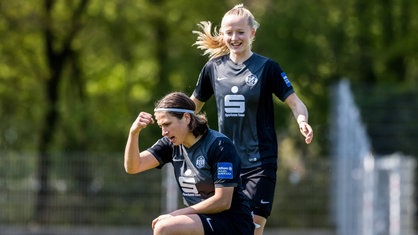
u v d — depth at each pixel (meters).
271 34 74.19
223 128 22.17
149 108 75.75
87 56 80.62
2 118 78.50
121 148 76.38
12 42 77.06
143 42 79.12
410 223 44.78
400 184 43.88
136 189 49.69
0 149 76.69
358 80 80.44
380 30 81.75
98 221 49.72
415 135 66.44
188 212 19.77
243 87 21.80
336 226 49.97
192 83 74.00
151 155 20.56
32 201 49.59
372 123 66.94
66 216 49.72
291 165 51.53
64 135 75.94
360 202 45.81
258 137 21.88
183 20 77.31
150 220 49.59
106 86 87.56
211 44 22.36
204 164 19.81
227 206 19.64
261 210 21.73
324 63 79.38
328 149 76.94
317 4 78.25
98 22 76.56
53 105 76.81
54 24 75.75
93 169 49.88
